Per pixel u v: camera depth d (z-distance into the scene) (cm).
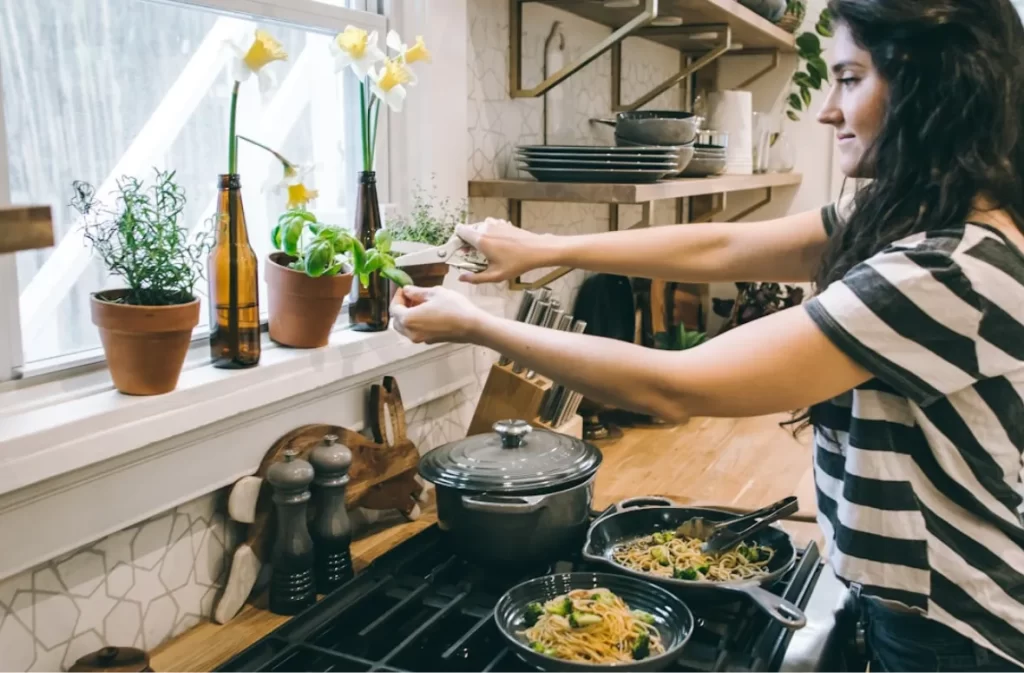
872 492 98
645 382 96
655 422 230
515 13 193
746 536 136
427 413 172
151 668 109
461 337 108
